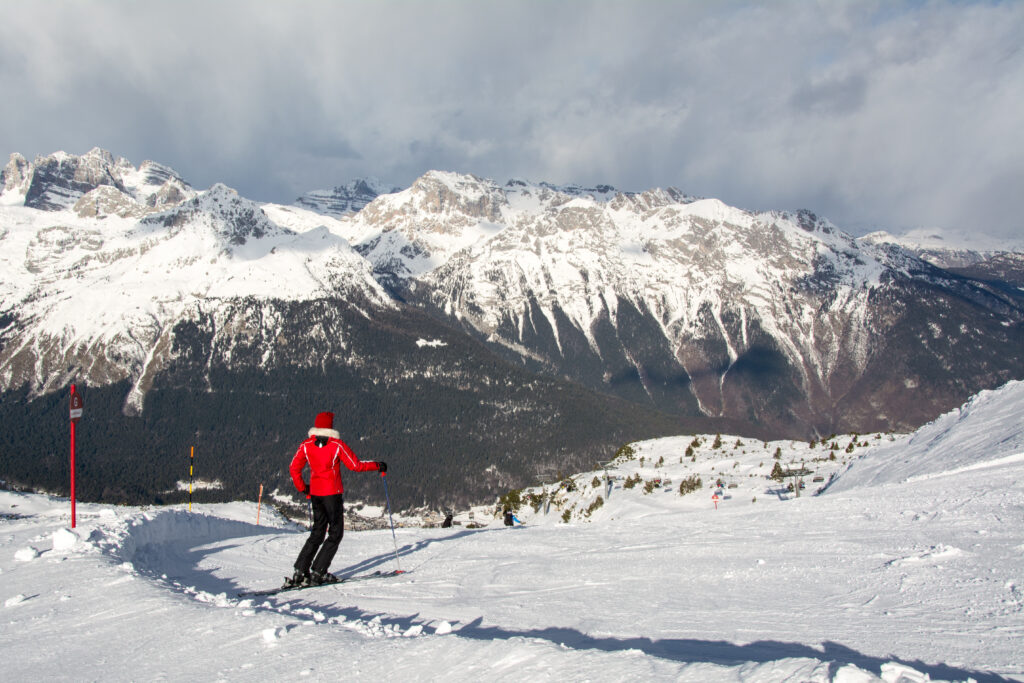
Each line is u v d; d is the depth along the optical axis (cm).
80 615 1031
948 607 867
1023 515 1279
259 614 939
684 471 4759
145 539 1781
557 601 1099
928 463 2403
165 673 748
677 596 1066
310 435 1359
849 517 1516
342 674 689
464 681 631
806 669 538
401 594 1215
